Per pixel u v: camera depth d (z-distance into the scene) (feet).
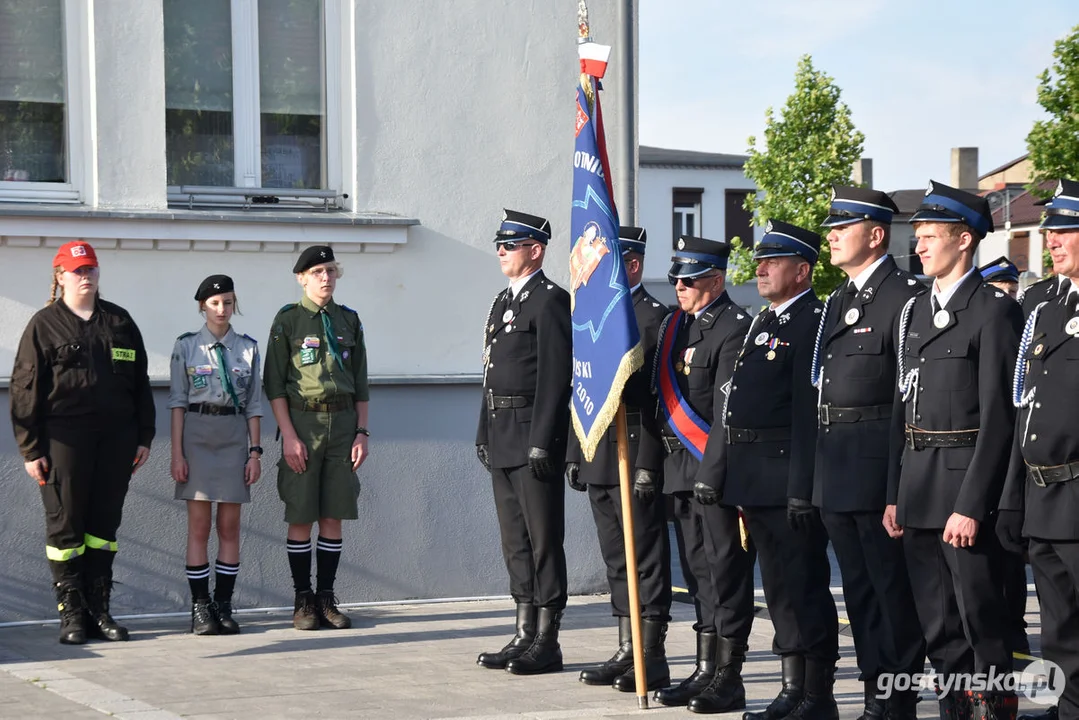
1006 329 15.98
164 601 26.81
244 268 27.40
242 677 21.27
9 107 26.30
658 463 20.72
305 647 24.02
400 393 28.63
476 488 29.35
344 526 28.25
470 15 29.32
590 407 19.77
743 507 18.75
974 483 15.84
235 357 25.59
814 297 19.07
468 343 29.35
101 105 26.43
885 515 16.99
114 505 24.38
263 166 28.32
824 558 18.88
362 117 28.48
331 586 26.32
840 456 17.60
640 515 20.98
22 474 25.68
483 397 23.08
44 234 25.63
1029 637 25.93
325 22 28.58
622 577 21.35
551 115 30.07
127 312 24.81
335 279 26.23
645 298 21.88
